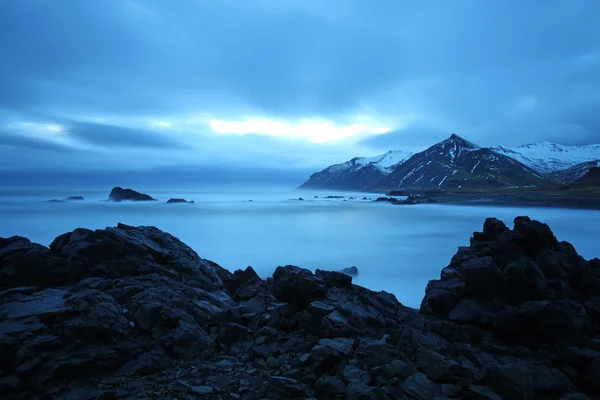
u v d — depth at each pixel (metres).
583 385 10.79
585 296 16.25
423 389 9.23
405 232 150.25
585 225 148.38
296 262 87.56
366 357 10.84
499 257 17.80
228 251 105.25
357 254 99.19
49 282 15.16
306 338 13.29
